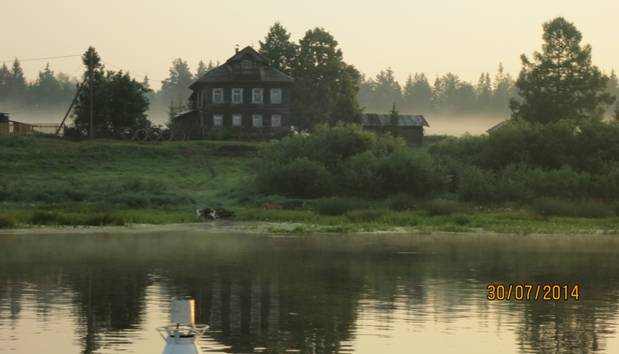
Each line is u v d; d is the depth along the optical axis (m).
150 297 52.62
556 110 197.38
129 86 176.62
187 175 148.50
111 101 174.38
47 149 154.75
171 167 152.00
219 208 115.06
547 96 198.88
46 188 130.38
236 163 155.75
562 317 47.62
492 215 114.31
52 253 74.12
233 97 189.75
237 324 45.09
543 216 115.19
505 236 93.00
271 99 190.50
